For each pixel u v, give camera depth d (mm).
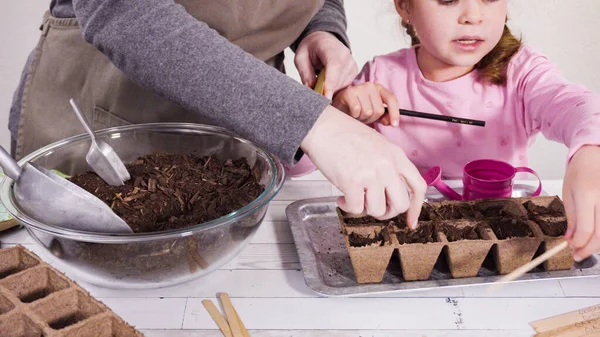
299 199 1118
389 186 778
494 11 1222
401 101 1407
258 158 992
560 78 1275
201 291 876
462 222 925
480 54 1271
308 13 1211
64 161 996
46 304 733
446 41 1258
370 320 813
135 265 794
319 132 768
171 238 774
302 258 917
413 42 1452
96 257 786
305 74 1234
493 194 1043
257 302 852
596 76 2420
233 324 795
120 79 1168
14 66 2350
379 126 1413
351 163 763
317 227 1029
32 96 1247
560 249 848
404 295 865
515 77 1334
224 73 784
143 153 1047
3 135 2424
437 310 832
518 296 859
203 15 1132
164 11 821
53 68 1222
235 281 898
